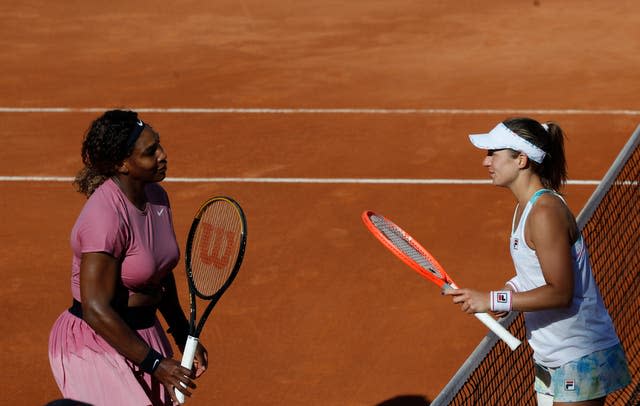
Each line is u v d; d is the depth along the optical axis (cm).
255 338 2914
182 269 3419
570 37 6831
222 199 1888
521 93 5625
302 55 6556
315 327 2973
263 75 6106
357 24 7325
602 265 2878
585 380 1769
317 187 4234
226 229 1911
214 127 5122
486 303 1692
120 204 1711
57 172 4500
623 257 2920
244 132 5028
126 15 7669
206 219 1950
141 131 1705
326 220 3856
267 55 6575
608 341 1775
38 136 5019
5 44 6894
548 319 1753
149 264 1742
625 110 5284
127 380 1756
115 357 1755
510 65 6212
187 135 5000
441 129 5022
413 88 5759
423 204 4016
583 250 1712
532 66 6178
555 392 1805
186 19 7544
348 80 5950
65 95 5738
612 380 1792
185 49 6762
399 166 4488
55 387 2669
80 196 4203
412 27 7200
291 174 4403
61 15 7669
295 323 3002
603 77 5906
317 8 7806
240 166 4525
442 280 1772
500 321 1862
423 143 4809
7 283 3347
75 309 1784
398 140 4859
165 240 1798
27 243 3706
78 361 1759
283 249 3575
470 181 4272
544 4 7744
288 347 2858
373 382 2662
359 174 4391
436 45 6712
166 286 1895
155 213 1795
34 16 7638
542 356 1795
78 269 1744
